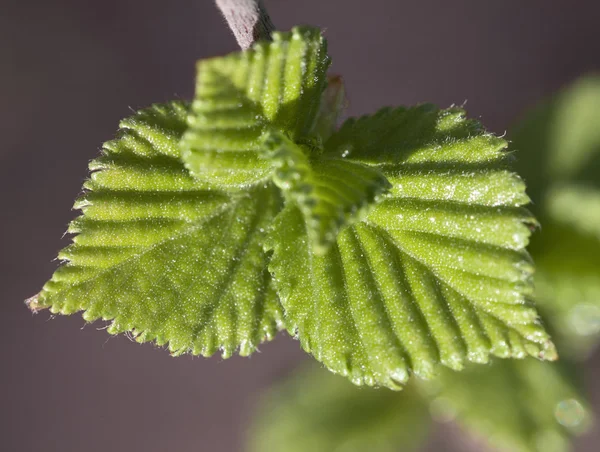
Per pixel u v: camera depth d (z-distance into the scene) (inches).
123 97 11.4
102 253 5.7
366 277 5.7
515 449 6.9
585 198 6.8
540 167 7.3
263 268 5.8
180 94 11.3
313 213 5.4
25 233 11.9
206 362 12.5
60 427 12.6
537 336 5.6
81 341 12.5
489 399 6.9
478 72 10.9
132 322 5.7
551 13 10.8
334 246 5.8
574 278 6.8
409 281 5.7
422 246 5.7
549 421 6.9
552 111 7.4
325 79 5.6
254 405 12.4
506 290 5.6
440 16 10.9
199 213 5.8
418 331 5.7
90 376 12.6
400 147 5.8
